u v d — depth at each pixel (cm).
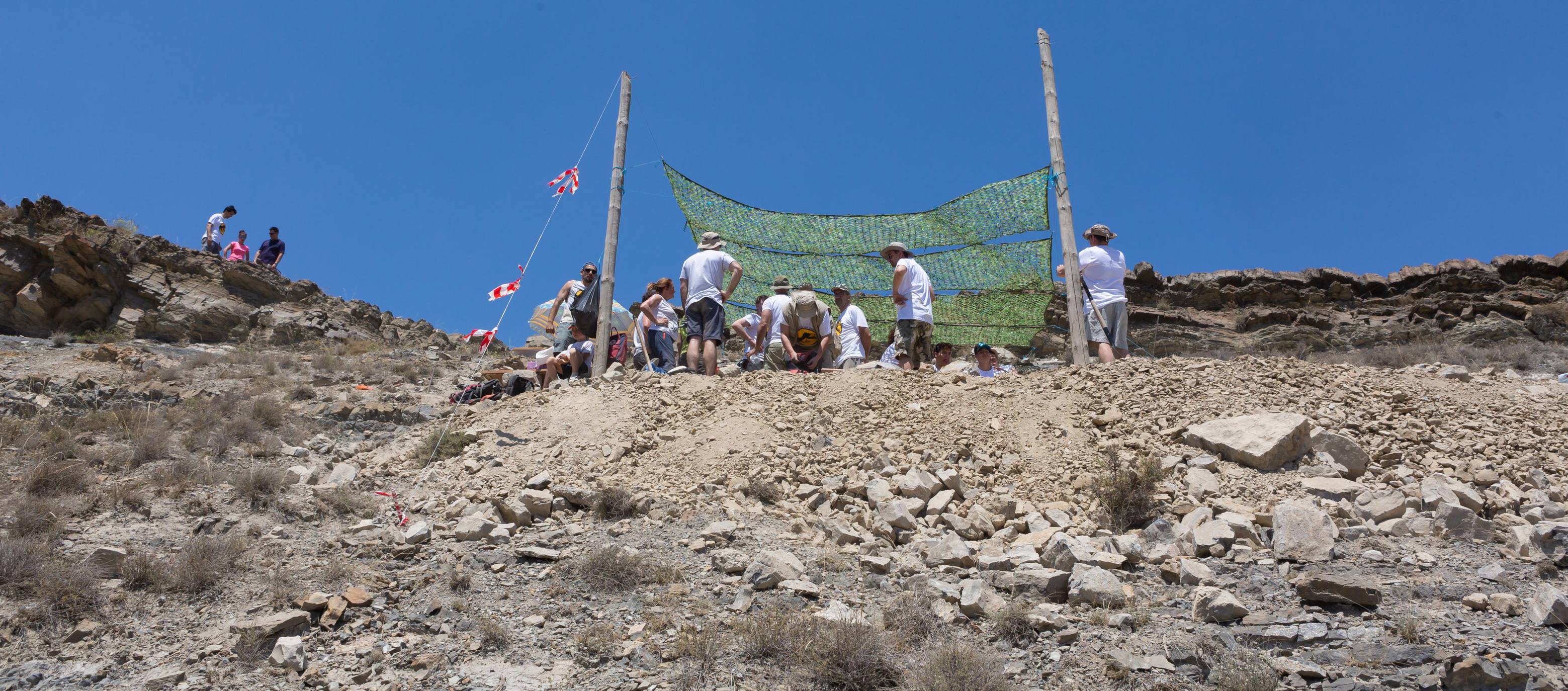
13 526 530
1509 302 2173
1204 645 405
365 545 554
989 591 468
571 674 408
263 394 980
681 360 1112
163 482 641
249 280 1822
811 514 608
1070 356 1886
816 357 910
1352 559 502
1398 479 604
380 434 852
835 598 475
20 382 876
